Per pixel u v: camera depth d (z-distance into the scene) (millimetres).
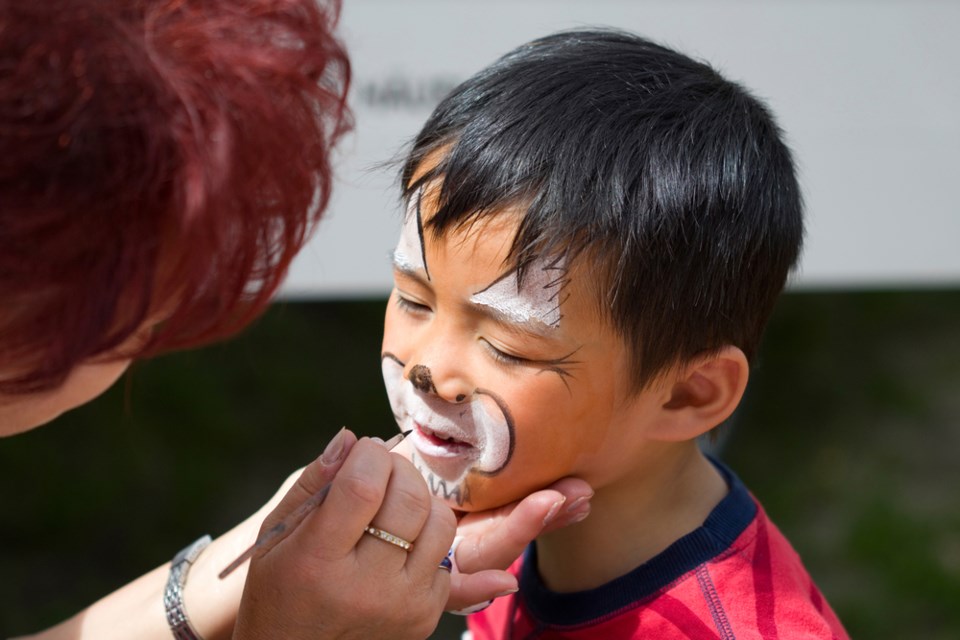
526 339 1174
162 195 830
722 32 2312
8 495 3219
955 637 2820
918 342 4246
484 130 1236
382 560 1058
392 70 2250
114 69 791
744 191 1274
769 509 3293
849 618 2867
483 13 2266
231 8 903
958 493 3387
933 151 2395
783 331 4199
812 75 2346
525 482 1239
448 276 1194
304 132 933
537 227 1162
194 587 1446
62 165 775
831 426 3727
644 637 1253
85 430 3473
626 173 1202
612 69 1328
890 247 2432
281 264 970
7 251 788
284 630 1077
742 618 1222
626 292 1184
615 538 1349
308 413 3680
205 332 968
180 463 3395
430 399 1227
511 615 1436
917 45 2354
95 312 836
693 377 1292
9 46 767
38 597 2881
